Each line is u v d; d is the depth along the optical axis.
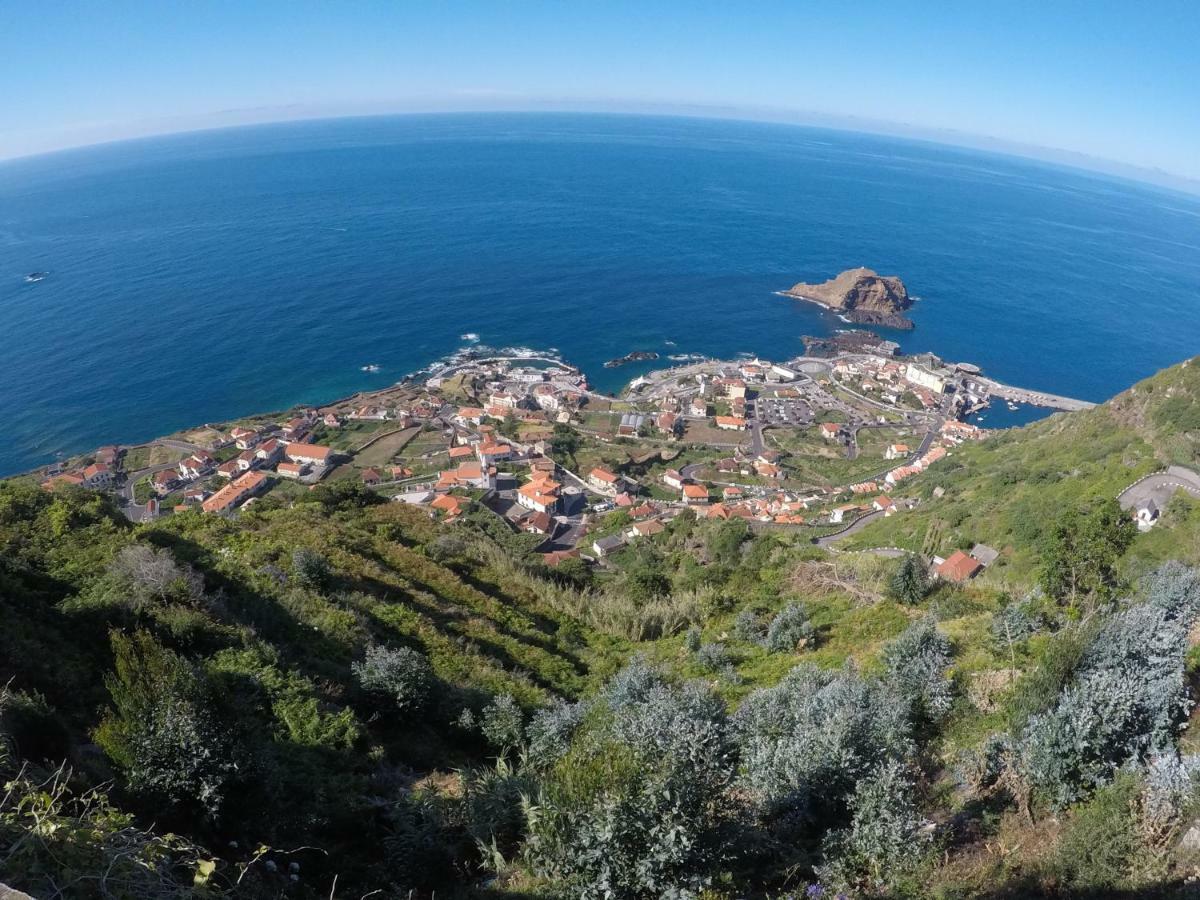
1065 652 12.75
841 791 11.38
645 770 9.69
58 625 17.28
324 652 21.44
